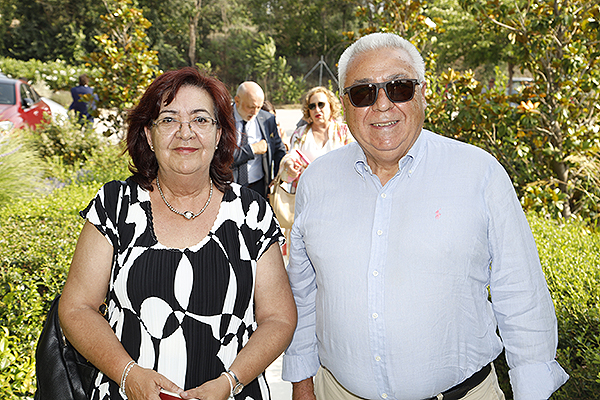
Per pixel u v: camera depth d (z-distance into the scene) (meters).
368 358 1.91
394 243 1.87
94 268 1.91
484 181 1.85
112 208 1.94
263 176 5.77
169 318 1.88
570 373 2.55
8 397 2.51
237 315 1.96
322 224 2.02
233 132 2.07
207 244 1.95
